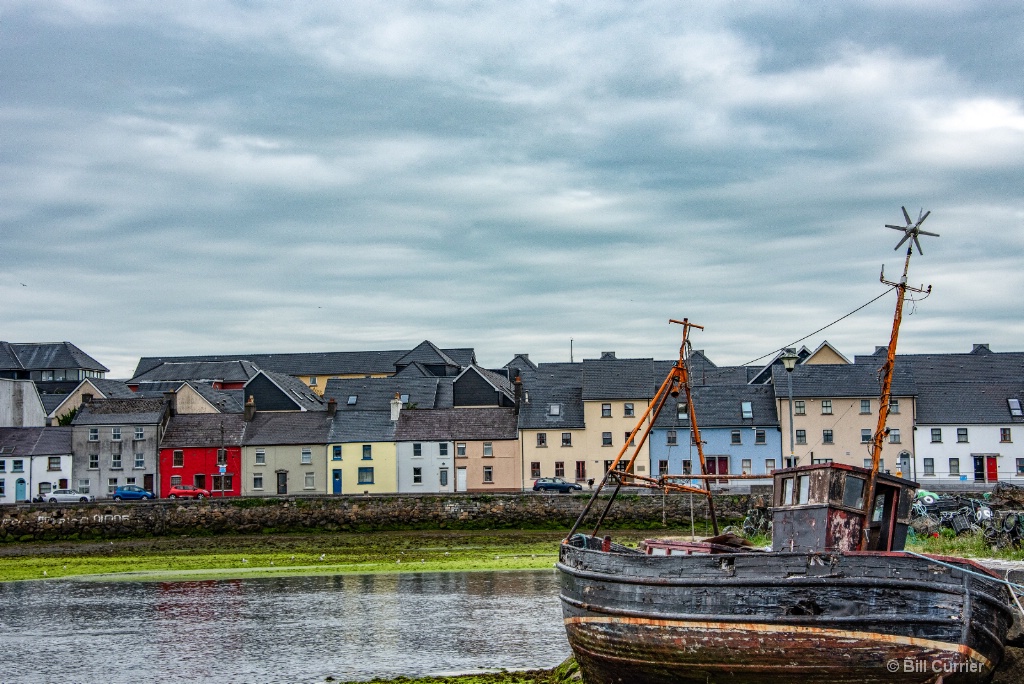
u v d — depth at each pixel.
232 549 78.50
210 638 42.44
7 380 118.31
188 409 123.06
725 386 106.31
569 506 87.44
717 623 24.41
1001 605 24.02
